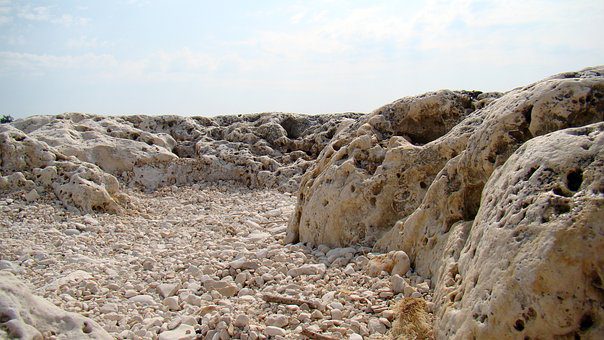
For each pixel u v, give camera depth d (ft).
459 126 19.30
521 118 14.40
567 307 9.28
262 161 46.21
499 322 10.13
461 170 15.98
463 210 15.87
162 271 20.52
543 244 9.81
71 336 11.83
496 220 11.61
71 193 33.30
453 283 13.10
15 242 25.05
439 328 12.35
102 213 33.30
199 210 36.94
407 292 15.20
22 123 46.29
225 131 51.16
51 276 19.83
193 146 48.70
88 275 19.84
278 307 15.61
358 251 19.84
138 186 42.57
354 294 15.93
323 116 53.06
